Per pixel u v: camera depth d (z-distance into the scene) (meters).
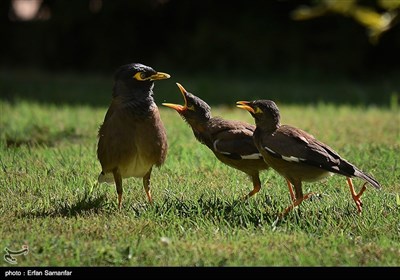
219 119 12.00
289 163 10.69
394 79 29.97
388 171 13.39
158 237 9.54
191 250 9.07
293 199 11.34
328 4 19.48
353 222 10.36
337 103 23.98
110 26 32.00
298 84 28.84
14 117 19.66
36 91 25.78
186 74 31.25
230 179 12.80
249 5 31.64
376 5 27.05
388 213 10.76
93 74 31.39
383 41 30.39
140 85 10.94
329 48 31.20
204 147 15.27
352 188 10.88
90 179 12.54
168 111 21.52
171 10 32.03
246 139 11.54
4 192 11.80
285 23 31.44
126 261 8.80
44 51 32.44
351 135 17.19
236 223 10.30
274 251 9.10
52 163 13.76
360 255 9.06
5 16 32.28
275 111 10.90
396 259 8.97
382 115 20.72
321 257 8.95
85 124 18.73
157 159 11.14
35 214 10.63
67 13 31.34
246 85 27.73
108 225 10.08
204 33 31.56
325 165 10.48
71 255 8.92
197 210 10.77
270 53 31.39
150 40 32.44
